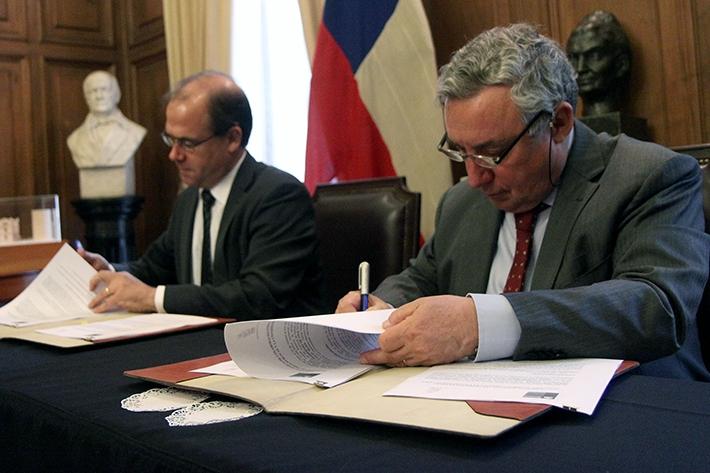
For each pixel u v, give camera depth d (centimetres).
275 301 179
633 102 231
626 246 115
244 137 202
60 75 420
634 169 119
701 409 68
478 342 91
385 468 57
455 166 281
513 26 122
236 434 69
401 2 263
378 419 67
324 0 281
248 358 90
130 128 378
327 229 213
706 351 132
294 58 342
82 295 168
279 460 60
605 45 212
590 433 63
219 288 174
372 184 212
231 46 348
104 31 436
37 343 129
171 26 379
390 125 263
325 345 94
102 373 101
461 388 76
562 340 91
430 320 91
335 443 64
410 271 154
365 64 265
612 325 94
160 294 166
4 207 249
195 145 194
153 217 437
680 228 112
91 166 370
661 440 61
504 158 117
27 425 87
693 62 218
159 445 68
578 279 119
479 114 116
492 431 61
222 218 196
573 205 122
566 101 120
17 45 405
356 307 124
